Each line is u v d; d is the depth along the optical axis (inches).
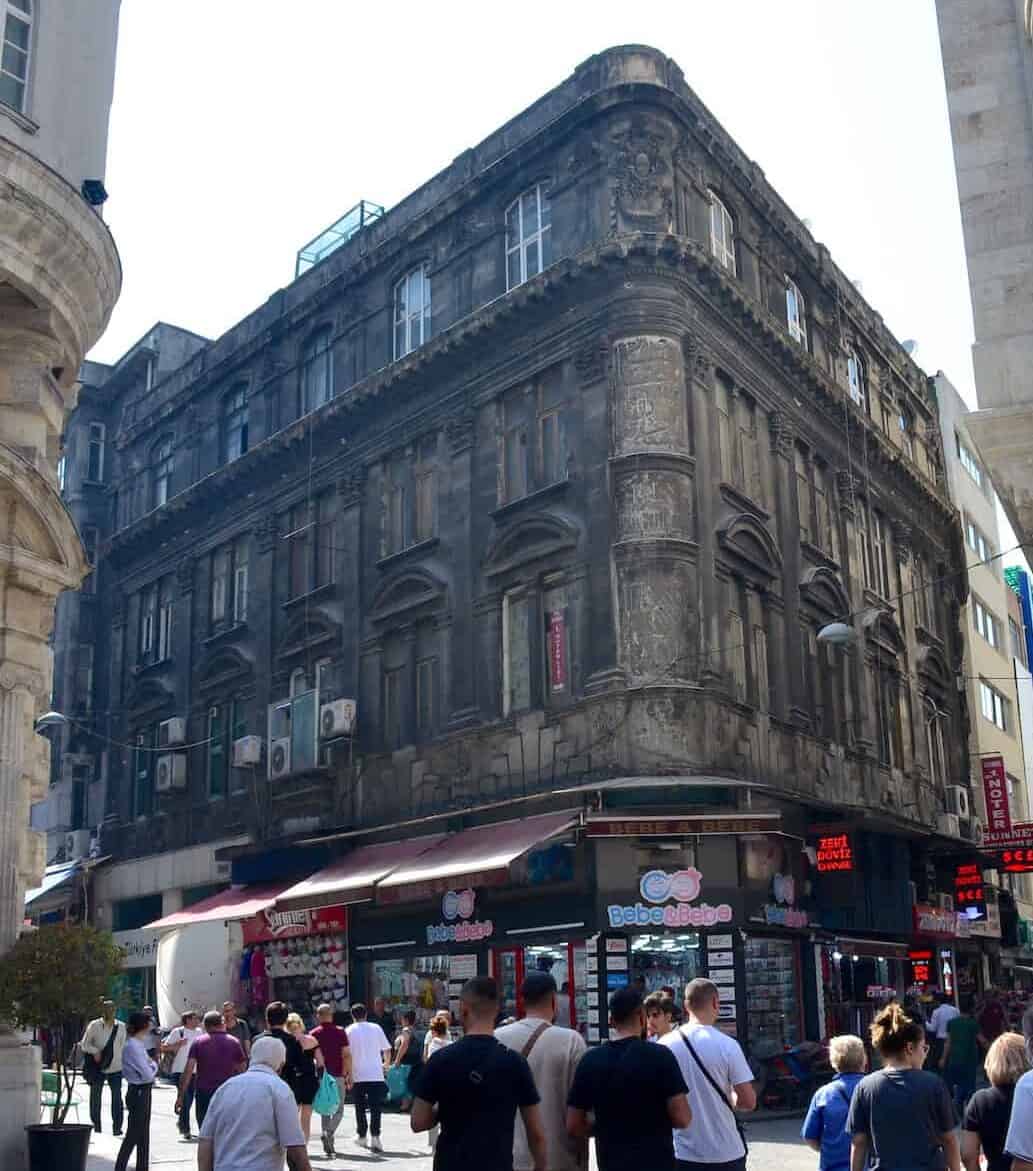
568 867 863.7
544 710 922.1
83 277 586.6
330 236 1354.6
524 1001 297.7
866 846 1083.9
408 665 1052.5
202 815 1264.8
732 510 971.9
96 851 1417.3
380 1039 671.1
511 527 975.0
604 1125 266.8
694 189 1007.0
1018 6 607.5
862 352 1316.4
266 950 1113.4
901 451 1337.4
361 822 1056.8
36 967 490.6
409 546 1074.7
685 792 851.4
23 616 580.1
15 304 582.6
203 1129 294.2
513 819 918.4
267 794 1162.6
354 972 1015.6
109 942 508.4
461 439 1040.2
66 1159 469.7
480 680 979.9
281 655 1192.8
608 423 924.0
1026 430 557.9
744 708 924.6
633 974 836.6
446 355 1056.2
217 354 1376.7
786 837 916.6
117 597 1485.0
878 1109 278.7
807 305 1194.6
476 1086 258.4
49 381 601.6
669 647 872.9
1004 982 1491.1
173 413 1428.4
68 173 594.6
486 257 1053.8
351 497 1144.8
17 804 561.3
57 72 600.4
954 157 601.3
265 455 1234.6
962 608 1513.3
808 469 1128.8
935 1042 870.4
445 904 950.4
